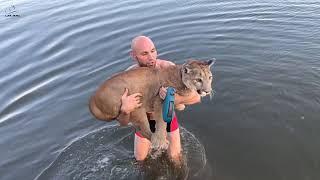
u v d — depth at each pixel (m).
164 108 1.56
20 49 2.98
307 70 2.44
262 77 2.42
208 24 3.08
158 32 3.02
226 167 1.83
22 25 3.41
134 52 1.77
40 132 2.16
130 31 3.07
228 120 2.12
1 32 3.30
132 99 1.58
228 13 3.24
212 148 1.95
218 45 2.78
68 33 3.15
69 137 2.12
